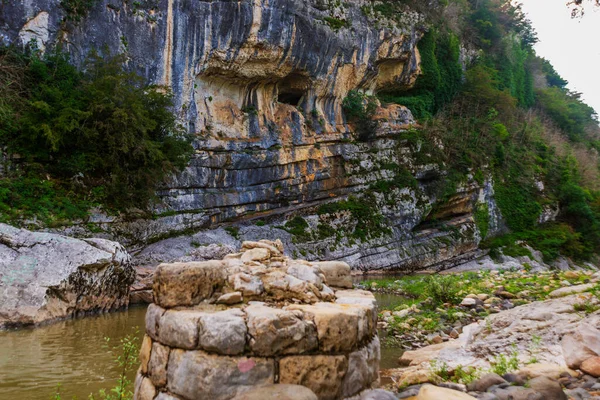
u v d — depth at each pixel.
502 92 39.75
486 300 12.68
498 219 35.38
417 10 34.34
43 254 11.52
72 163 18.30
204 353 3.72
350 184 29.38
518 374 5.58
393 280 22.23
